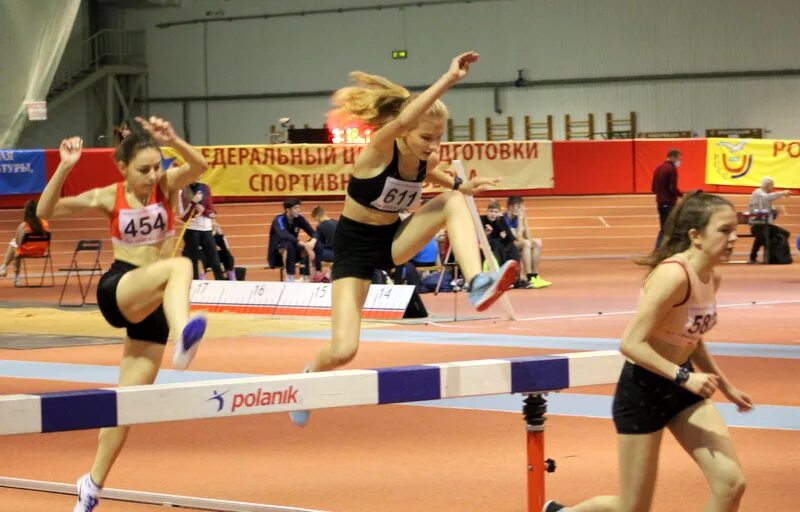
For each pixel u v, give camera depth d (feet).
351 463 24.25
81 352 43.57
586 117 132.05
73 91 136.98
